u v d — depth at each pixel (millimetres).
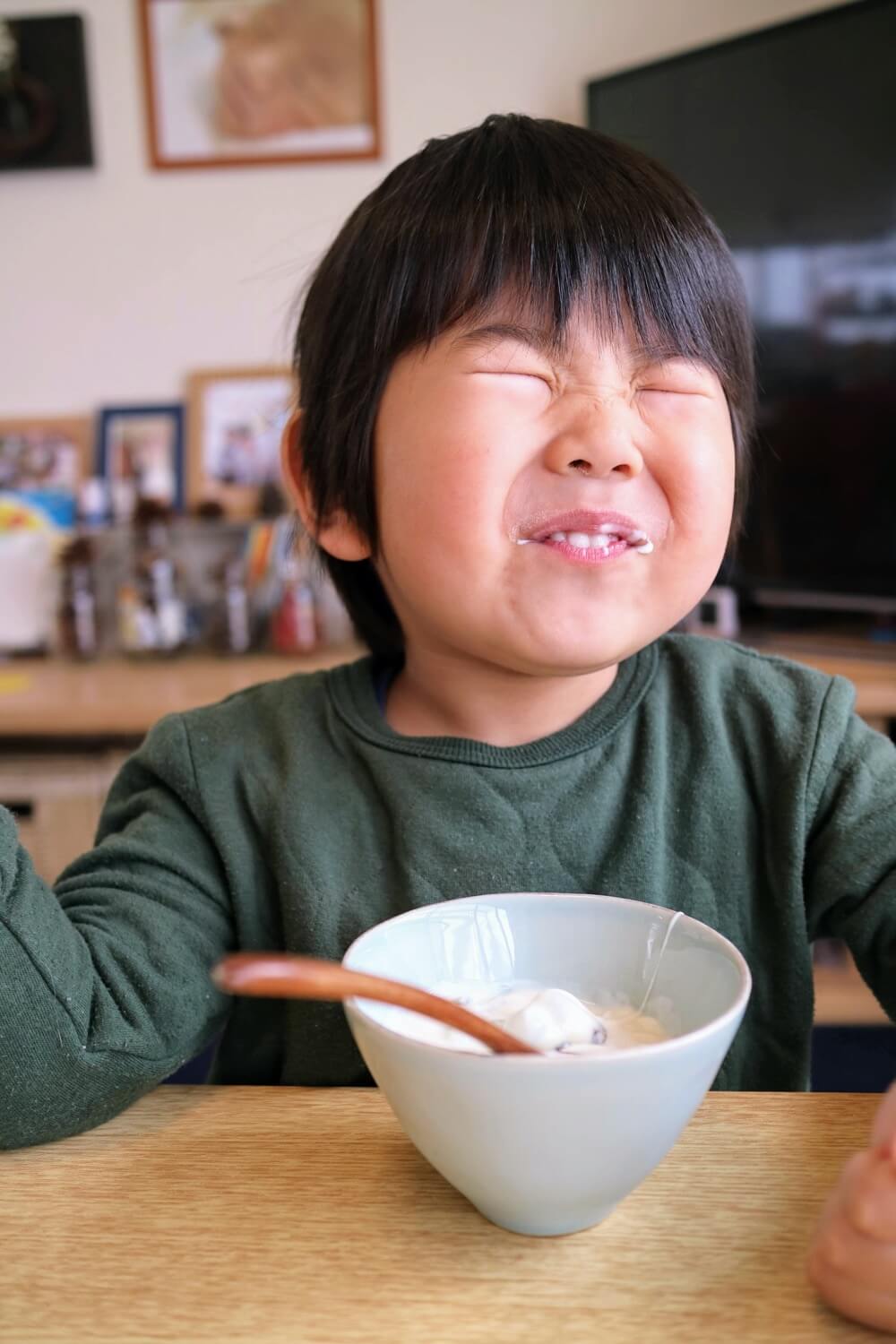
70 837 1232
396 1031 282
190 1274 283
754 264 1335
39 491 1546
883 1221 252
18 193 1518
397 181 455
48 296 1535
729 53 1311
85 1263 289
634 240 418
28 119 1481
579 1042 302
